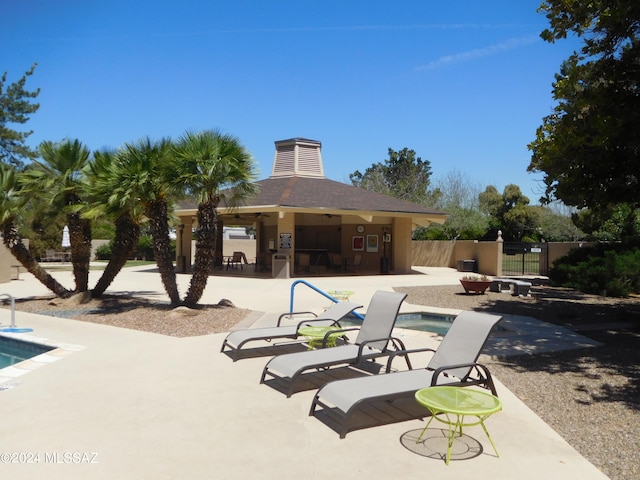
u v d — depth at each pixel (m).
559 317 13.49
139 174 11.88
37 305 14.38
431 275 28.05
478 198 51.56
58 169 14.39
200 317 12.00
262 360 8.27
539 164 13.36
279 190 26.56
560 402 6.56
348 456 4.73
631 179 11.72
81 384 6.87
